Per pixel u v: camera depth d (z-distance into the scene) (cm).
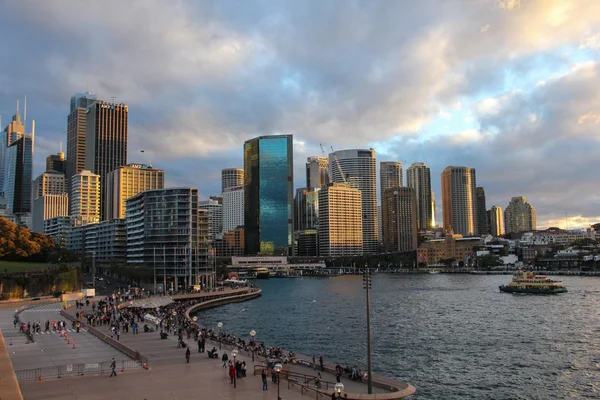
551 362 9831
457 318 16138
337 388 5478
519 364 9712
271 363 7675
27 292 19500
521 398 7662
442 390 8081
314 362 8275
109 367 7531
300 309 19675
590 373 8994
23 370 7169
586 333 12962
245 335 13425
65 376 6969
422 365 9731
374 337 12825
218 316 17712
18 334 10600
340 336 13075
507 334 13000
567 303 19988
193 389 6347
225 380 6812
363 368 9438
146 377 6962
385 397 6072
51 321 12206
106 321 12531
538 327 14062
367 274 6588
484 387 8225
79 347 9200
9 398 2438
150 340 10175
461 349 11169
